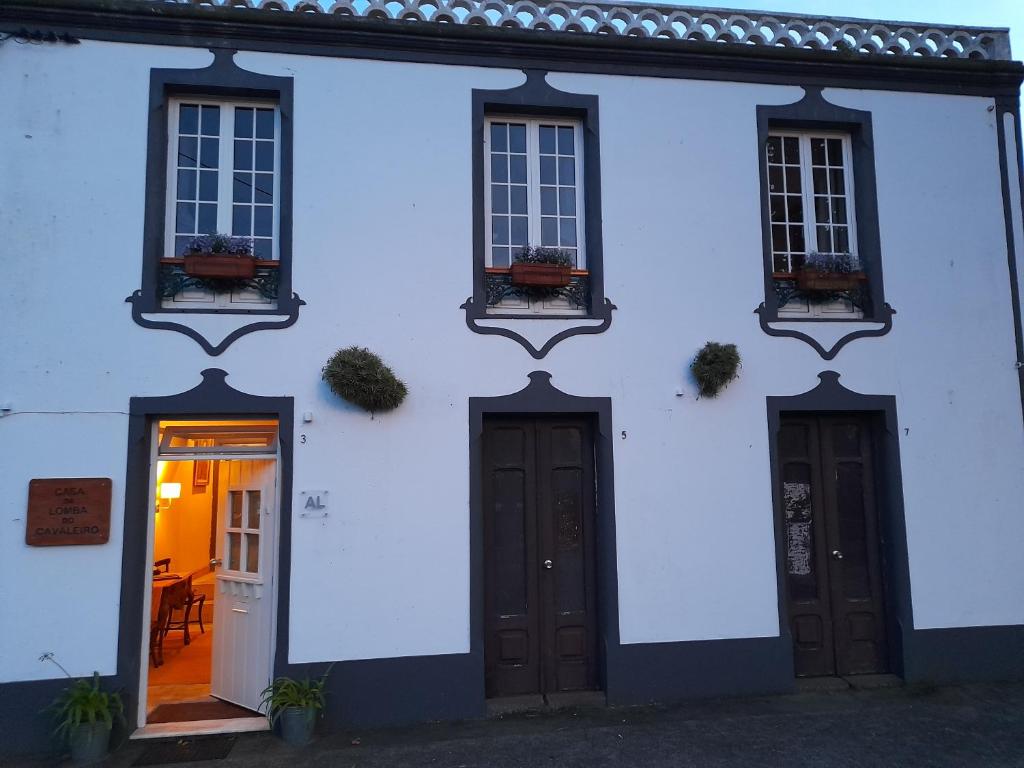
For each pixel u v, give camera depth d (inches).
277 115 233.9
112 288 212.1
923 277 255.6
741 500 236.7
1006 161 266.2
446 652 215.9
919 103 263.9
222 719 214.2
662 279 241.4
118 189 215.5
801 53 253.1
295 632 209.3
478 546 221.5
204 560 393.4
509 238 243.6
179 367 213.2
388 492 219.0
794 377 244.5
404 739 201.2
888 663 244.1
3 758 191.2
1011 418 253.0
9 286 206.5
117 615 202.1
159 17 220.4
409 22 231.6
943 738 196.9
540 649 229.0
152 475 215.0
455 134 235.5
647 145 246.2
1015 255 261.9
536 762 185.2
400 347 224.8
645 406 235.3
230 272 215.8
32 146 212.2
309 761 187.6
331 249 224.5
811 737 197.9
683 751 190.1
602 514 230.5
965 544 244.8
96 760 188.9
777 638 232.7
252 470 230.1
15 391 203.6
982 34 276.1
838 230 262.1
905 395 249.0
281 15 224.2
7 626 196.1
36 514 200.1
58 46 216.7
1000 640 242.1
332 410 219.1
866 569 247.9
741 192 249.6
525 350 231.3
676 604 229.3
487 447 233.8
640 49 246.1
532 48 240.7
